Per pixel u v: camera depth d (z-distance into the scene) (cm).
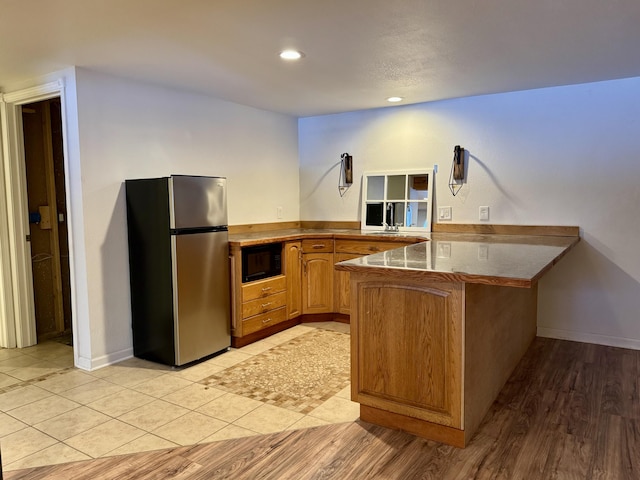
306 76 349
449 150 440
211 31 254
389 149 477
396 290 235
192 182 334
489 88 389
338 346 379
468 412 226
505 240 365
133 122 358
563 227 388
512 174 409
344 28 251
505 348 293
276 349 373
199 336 346
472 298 223
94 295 333
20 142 377
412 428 238
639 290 364
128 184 347
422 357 230
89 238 329
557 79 359
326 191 522
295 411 265
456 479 200
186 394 289
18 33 253
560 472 204
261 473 205
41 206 414
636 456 216
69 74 320
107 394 290
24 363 349
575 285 387
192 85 377
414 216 462
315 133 524
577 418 253
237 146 455
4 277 379
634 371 320
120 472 207
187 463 213
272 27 249
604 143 369
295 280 434
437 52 293
